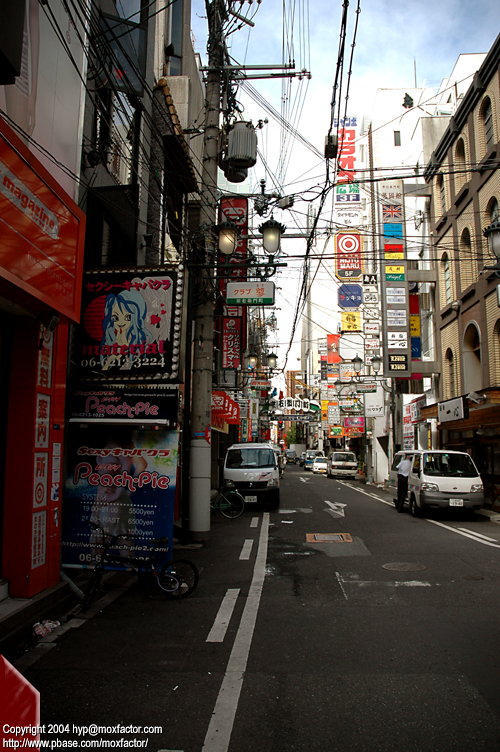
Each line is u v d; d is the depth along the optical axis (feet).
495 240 30.96
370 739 11.07
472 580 24.34
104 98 31.22
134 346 25.90
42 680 14.03
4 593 18.30
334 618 19.24
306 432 318.86
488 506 52.49
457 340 62.23
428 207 73.67
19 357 19.63
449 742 10.91
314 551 31.86
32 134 20.58
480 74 53.62
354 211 76.59
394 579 24.72
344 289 81.20
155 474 23.84
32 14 20.48
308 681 13.89
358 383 89.04
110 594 22.97
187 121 50.52
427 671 14.39
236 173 38.78
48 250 18.61
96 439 24.35
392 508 55.16
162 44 52.06
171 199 45.78
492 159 51.01
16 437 19.25
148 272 26.55
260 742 11.03
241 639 17.19
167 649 16.35
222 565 28.60
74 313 20.88
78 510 23.77
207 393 36.86
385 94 118.42
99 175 29.60
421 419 72.59
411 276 68.13
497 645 16.30
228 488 54.13
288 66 35.29
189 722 11.87
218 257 37.42
